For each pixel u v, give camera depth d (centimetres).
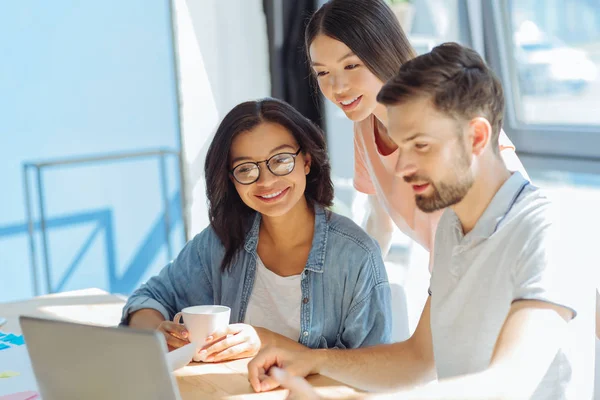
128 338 116
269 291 180
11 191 391
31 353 128
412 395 115
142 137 419
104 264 418
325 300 176
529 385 104
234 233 183
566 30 344
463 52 117
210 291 195
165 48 418
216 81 407
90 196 409
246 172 170
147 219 427
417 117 116
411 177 121
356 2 173
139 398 120
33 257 396
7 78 384
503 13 366
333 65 177
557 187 355
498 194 123
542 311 111
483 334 125
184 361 153
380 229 227
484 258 124
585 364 123
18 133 389
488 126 117
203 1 398
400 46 177
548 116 362
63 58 396
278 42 416
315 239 177
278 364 149
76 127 403
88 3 398
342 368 153
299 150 173
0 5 378
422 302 305
